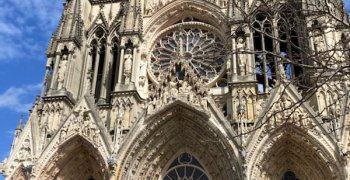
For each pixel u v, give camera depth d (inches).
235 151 1397.6
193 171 1550.2
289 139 1427.2
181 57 1628.9
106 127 1601.9
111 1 2042.3
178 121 1561.3
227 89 1705.2
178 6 1911.9
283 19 1676.9
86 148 1552.7
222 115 1482.5
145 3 1983.3
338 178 1304.1
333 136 1357.0
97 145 1510.8
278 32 1717.5
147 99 1562.5
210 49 1834.4
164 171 1571.1
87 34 1971.0
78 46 1886.1
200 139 1540.4
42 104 1717.5
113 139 1536.7
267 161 1417.3
